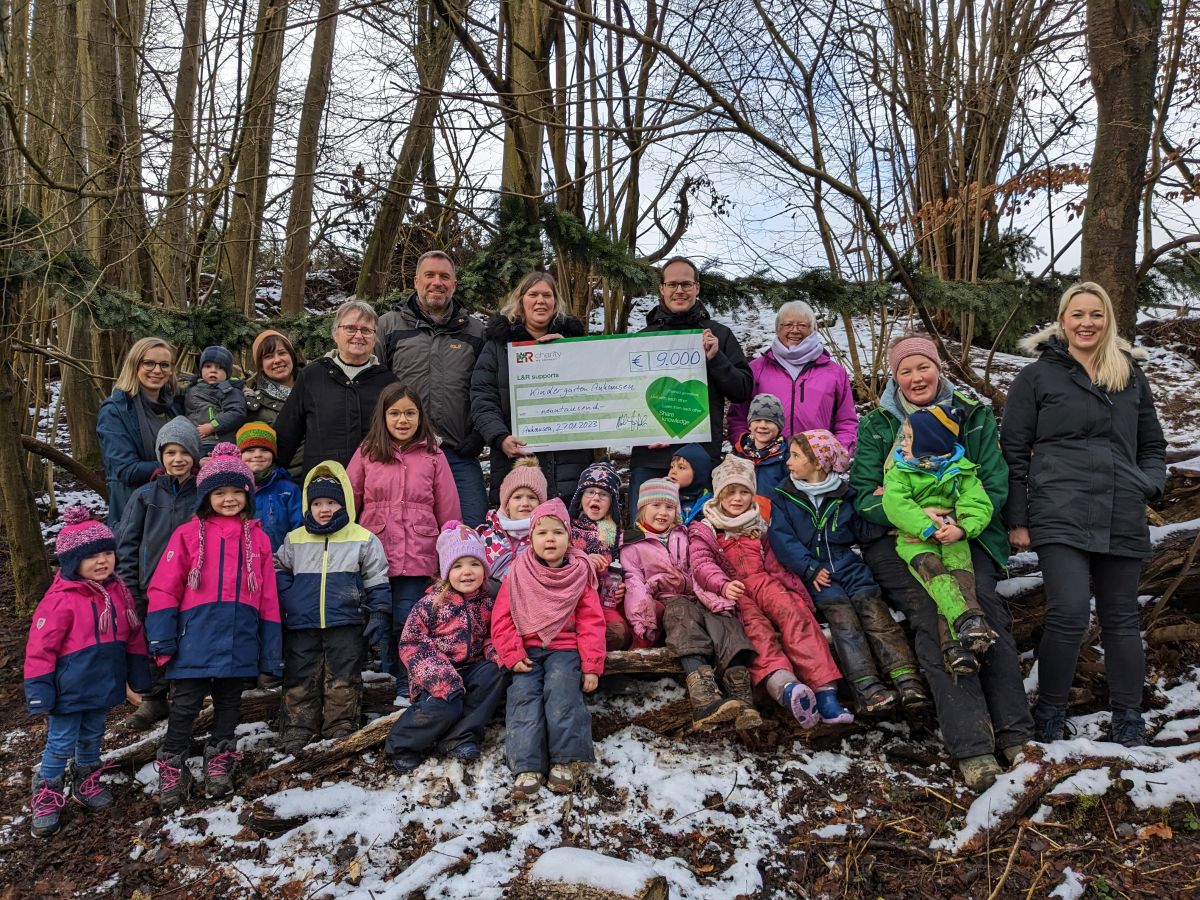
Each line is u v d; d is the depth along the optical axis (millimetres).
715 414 4719
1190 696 3938
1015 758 3330
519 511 3986
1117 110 4695
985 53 8820
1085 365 3590
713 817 3225
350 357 4352
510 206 5832
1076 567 3463
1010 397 3713
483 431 4457
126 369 4430
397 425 4062
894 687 3605
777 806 3301
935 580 3418
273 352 4777
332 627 3723
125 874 3094
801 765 3516
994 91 8281
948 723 3416
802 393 4688
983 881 2951
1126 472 3484
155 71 8133
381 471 4035
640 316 11516
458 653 3600
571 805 3230
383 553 3852
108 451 4305
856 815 3281
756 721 3287
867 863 3066
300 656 3736
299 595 3715
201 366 4734
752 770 3469
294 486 4188
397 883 2869
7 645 5031
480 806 3240
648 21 7930
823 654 3592
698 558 3805
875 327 10875
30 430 7582
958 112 8922
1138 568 3527
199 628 3422
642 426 4629
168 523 3840
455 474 4547
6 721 4324
